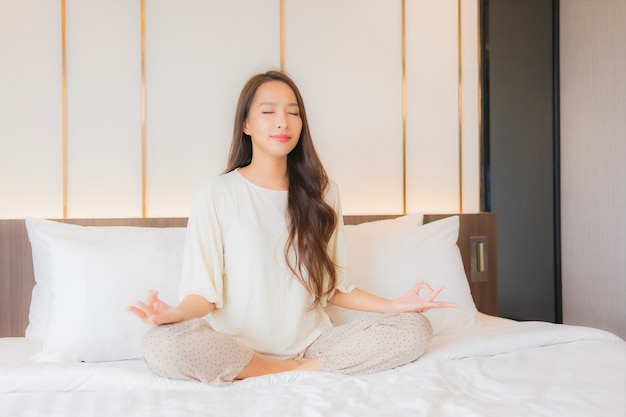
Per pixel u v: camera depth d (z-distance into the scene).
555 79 3.15
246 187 1.78
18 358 1.69
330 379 1.43
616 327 2.92
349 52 2.54
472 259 2.55
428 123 2.66
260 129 1.77
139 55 2.28
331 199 1.89
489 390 1.32
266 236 1.73
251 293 1.69
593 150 3.03
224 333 1.68
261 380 1.43
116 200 2.26
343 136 2.53
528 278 3.04
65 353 1.69
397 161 2.61
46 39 2.19
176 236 2.01
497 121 2.80
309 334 1.75
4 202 2.16
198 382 1.43
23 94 2.17
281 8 2.44
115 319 1.75
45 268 1.97
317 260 1.76
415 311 1.65
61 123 2.20
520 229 2.97
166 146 2.31
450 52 2.69
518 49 2.92
